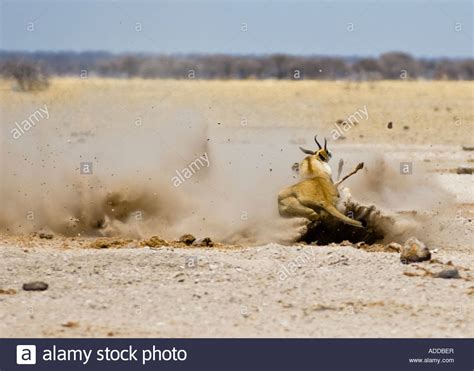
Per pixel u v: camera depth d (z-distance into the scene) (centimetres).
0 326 3747
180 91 18750
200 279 4328
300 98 18612
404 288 4219
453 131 13550
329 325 3788
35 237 5388
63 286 4231
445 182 7769
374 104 17750
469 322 3834
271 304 4022
